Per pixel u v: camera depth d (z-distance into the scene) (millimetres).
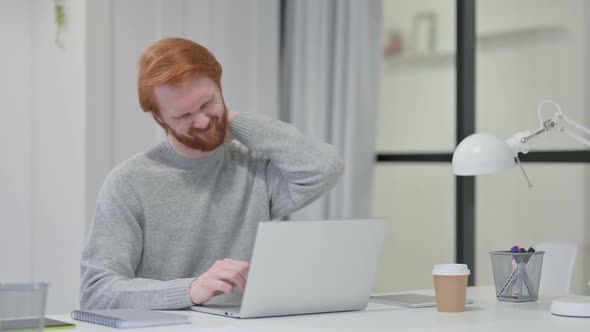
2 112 3535
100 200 2051
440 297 1854
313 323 1667
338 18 3684
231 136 2174
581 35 3871
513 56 4129
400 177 4605
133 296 1842
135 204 2061
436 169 4434
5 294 1288
